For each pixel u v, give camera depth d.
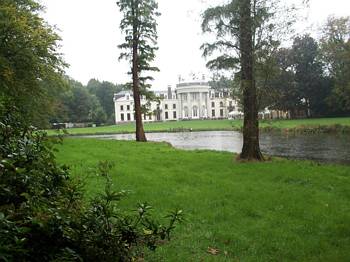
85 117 126.12
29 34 22.08
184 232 7.64
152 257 6.16
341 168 16.12
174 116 155.88
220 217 8.73
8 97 4.87
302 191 11.38
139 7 34.91
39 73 24.09
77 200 4.57
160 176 13.71
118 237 4.01
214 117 146.38
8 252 3.09
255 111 19.28
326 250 6.84
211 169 15.90
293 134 48.44
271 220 8.53
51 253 3.67
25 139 4.45
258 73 18.97
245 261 6.26
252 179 13.50
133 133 70.62
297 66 82.44
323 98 81.31
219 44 19.25
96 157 19.56
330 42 62.50
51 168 4.38
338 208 9.50
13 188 3.90
